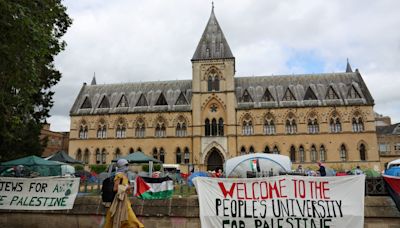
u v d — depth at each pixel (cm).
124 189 1170
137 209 1773
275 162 3019
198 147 6328
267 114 6506
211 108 6556
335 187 1442
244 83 7031
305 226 1404
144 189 1819
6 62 1538
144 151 6619
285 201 1434
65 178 1842
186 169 6369
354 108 6288
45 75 3131
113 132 6819
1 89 1688
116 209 1156
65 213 1817
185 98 6888
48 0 1792
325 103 6375
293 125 6419
